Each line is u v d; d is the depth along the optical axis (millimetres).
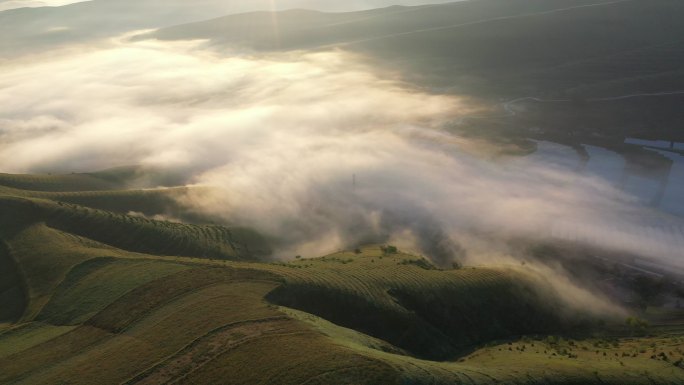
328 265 142875
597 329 148375
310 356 81500
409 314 124875
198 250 176750
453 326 130500
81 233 168750
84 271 133125
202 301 108000
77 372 90688
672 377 97625
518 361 100250
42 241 153750
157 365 87500
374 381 74812
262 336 90250
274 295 111625
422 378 77562
